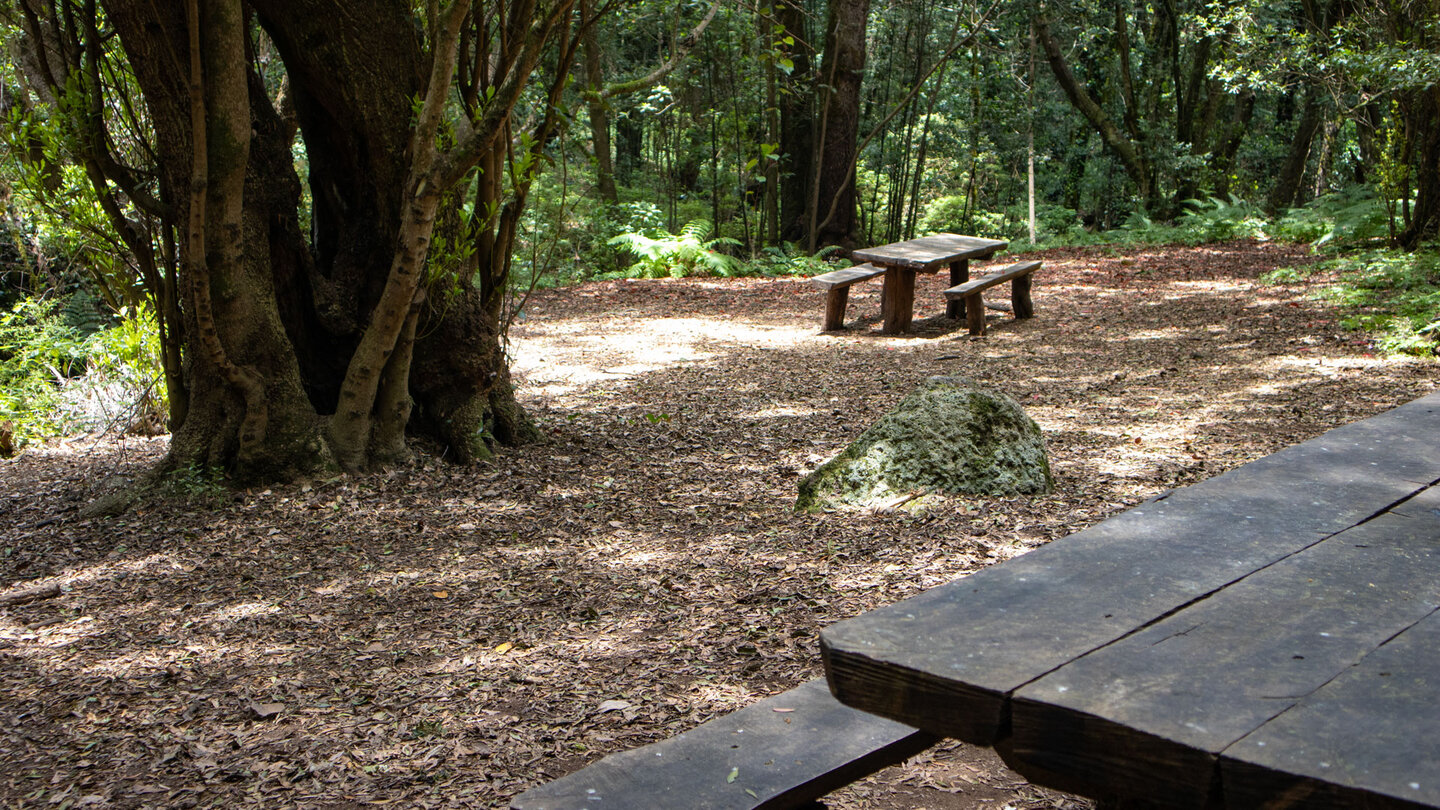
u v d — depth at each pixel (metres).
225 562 4.46
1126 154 22.03
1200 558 1.58
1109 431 6.08
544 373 9.00
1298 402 6.63
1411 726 1.07
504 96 4.75
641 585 3.95
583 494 5.25
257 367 5.32
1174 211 21.89
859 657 1.30
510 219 5.89
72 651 3.64
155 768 2.78
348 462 5.51
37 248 9.70
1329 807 0.98
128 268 7.04
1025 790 2.48
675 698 2.99
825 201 18.73
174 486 5.28
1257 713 1.11
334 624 3.75
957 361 8.73
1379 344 8.18
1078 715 1.13
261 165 5.38
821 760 2.02
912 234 21.06
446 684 3.19
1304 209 17.53
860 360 9.02
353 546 4.59
